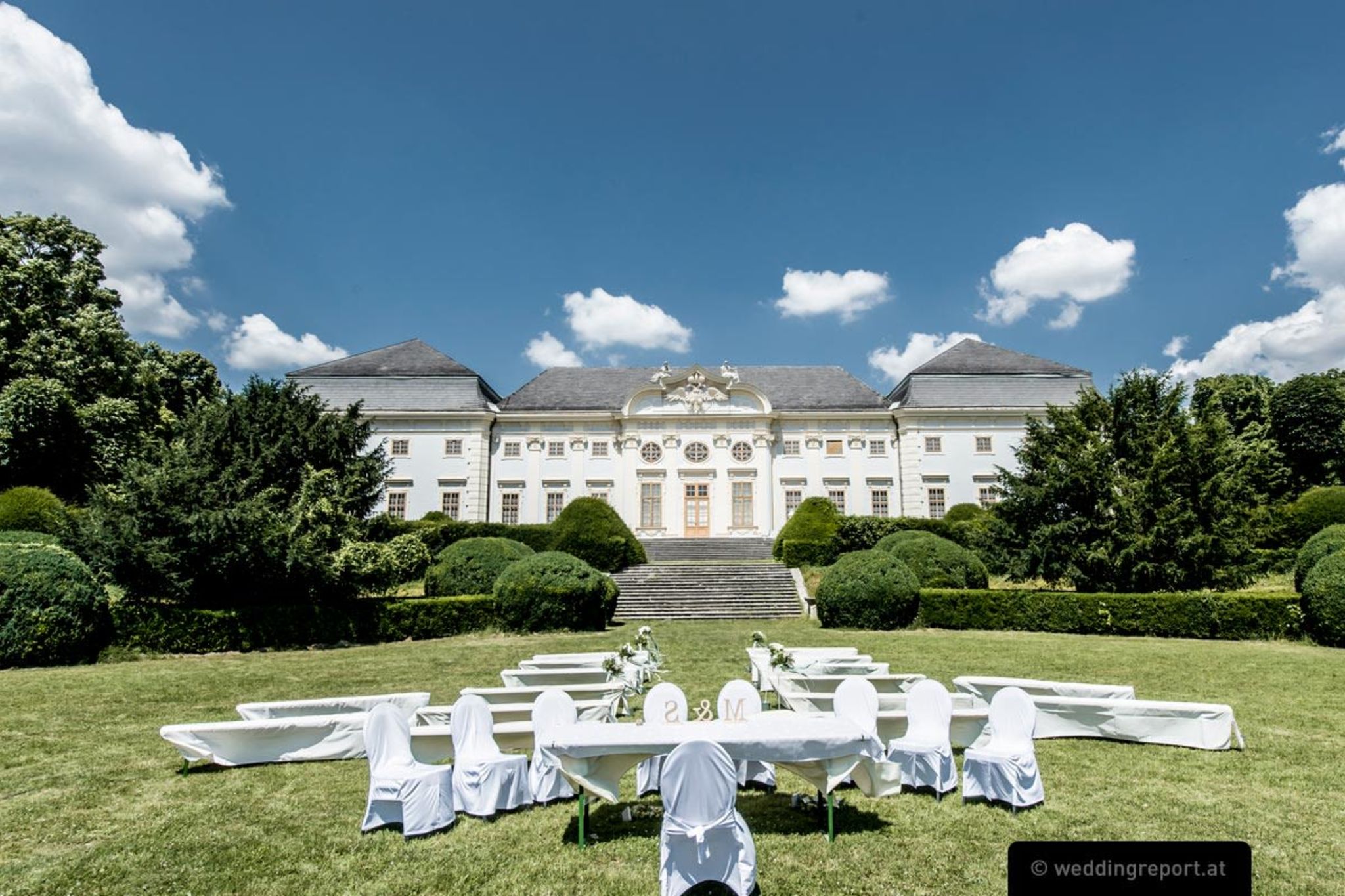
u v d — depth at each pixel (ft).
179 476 50.88
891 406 125.08
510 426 122.62
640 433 121.80
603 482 121.39
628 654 34.12
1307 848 17.20
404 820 18.53
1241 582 61.11
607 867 16.60
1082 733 27.02
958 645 50.60
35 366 82.89
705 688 36.52
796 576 81.56
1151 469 61.77
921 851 17.17
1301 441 117.91
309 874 16.31
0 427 77.30
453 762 23.65
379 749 19.71
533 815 20.15
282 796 21.54
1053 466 66.28
